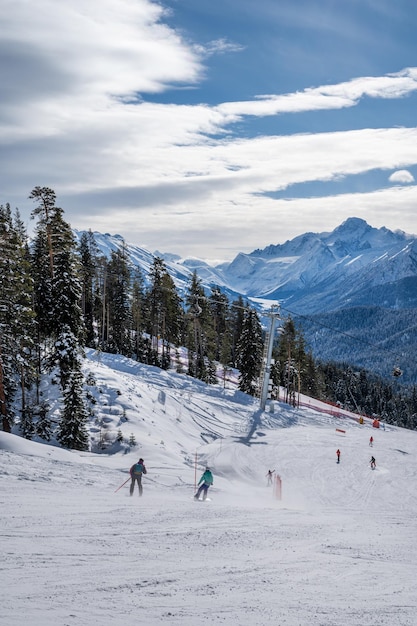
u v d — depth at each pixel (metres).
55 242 46.28
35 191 46.31
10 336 40.94
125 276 91.69
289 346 102.69
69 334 44.38
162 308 91.44
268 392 89.62
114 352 89.44
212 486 34.88
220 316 115.94
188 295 91.38
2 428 43.50
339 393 167.25
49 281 46.16
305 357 109.56
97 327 103.69
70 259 46.12
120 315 89.44
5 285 40.16
